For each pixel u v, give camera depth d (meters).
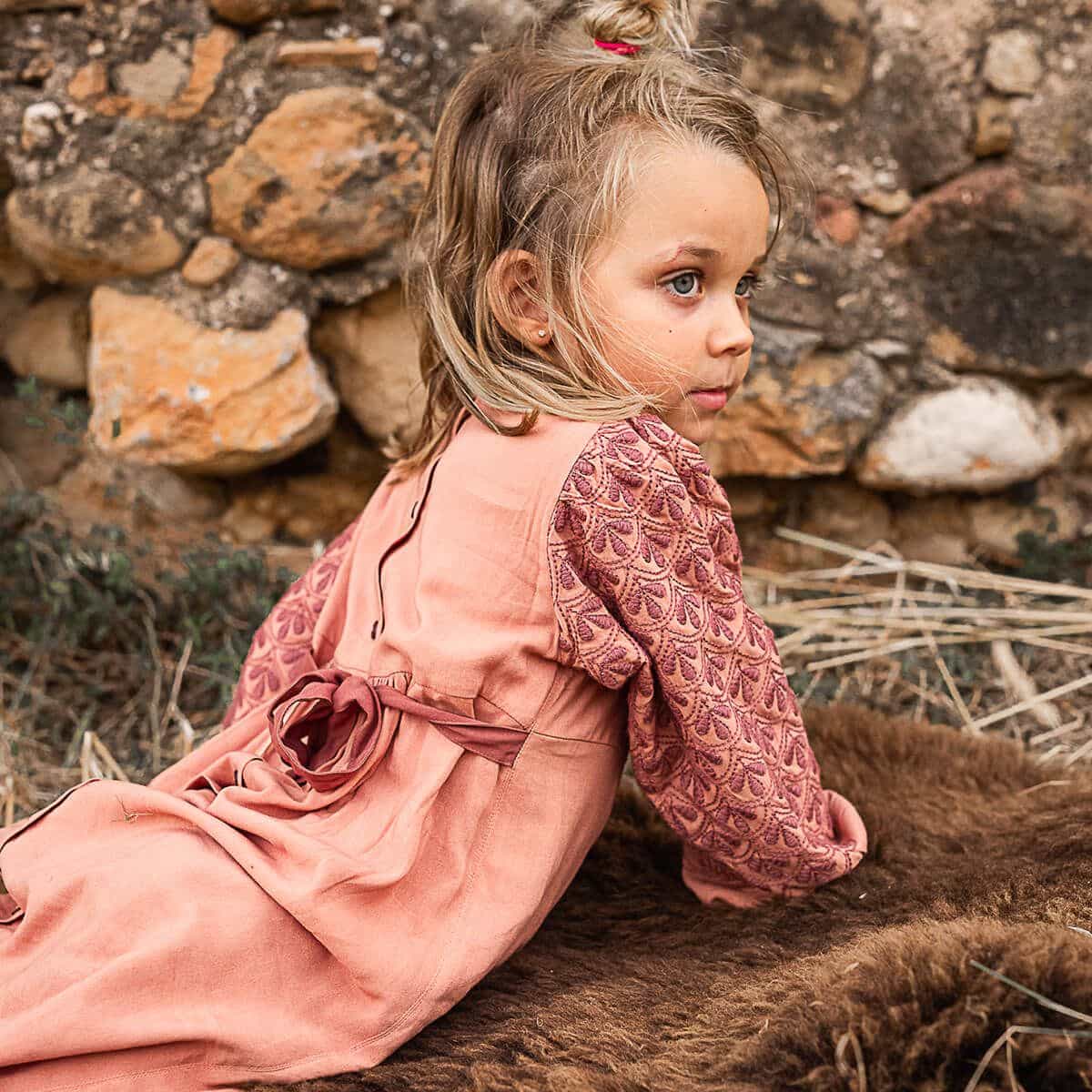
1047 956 1.09
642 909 1.52
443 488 1.41
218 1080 1.20
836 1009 1.09
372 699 1.35
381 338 2.44
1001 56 2.39
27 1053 1.15
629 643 1.30
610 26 1.48
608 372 1.38
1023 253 2.43
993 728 2.19
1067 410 2.58
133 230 2.26
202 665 2.28
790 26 2.33
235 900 1.24
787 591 2.62
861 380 2.46
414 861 1.28
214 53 2.22
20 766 2.02
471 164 1.46
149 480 2.54
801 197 2.37
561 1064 1.17
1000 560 2.65
